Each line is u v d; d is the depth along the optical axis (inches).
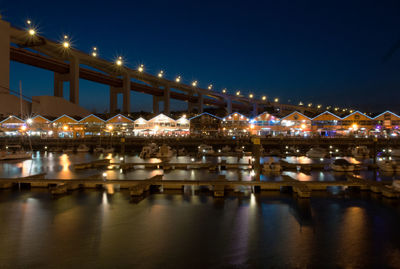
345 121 2906.0
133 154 2549.2
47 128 3339.1
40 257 576.1
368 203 885.2
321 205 872.3
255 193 991.0
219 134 3164.4
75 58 4333.2
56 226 726.5
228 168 1567.4
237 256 581.6
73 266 545.0
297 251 600.1
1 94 3503.9
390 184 998.4
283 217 781.9
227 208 852.6
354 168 1457.9
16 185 1096.8
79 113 4298.7
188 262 558.6
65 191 1002.1
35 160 2075.5
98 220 764.0
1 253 591.5
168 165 1546.5
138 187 967.6
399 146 2539.4
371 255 582.6
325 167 1583.4
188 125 3206.2
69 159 2143.2
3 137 3139.8
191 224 738.8
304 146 2669.8
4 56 3513.8
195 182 1020.5
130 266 544.7
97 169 1578.5
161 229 709.3
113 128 3282.5
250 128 3112.7
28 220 762.8
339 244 628.7
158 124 3223.4
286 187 1053.8
